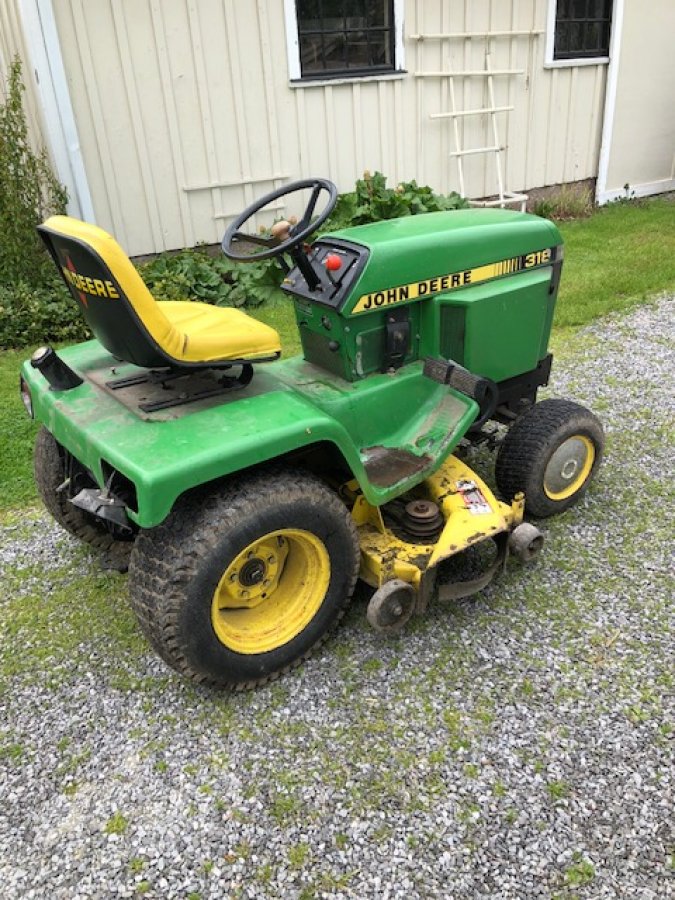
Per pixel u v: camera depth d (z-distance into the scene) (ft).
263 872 6.09
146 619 7.02
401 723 7.38
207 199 20.44
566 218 27.37
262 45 19.53
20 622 9.09
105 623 8.99
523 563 9.56
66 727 7.57
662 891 5.77
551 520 10.43
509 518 8.98
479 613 8.78
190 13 18.34
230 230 8.43
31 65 17.70
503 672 7.91
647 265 21.42
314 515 7.39
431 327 8.93
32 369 8.81
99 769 7.08
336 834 6.34
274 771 6.95
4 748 7.36
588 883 5.85
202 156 19.90
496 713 7.41
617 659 8.00
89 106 18.13
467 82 23.62
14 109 17.04
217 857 6.22
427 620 8.71
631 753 6.91
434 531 8.70
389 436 8.81
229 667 7.42
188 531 6.82
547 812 6.40
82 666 8.35
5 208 17.31
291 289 8.66
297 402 7.55
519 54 24.32
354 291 8.07
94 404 7.64
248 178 20.76
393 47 21.83
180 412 7.35
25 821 6.61
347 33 21.12
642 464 11.76
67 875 6.15
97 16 17.43
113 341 7.20
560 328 17.61
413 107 22.90
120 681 8.11
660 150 29.96
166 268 19.10
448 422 8.79
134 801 6.75
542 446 9.68
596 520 10.39
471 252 8.98
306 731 7.36
